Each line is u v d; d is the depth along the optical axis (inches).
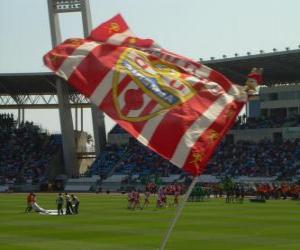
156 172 5098.4
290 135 5128.0
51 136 6033.5
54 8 5059.1
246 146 5231.3
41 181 5428.2
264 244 1416.1
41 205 3046.3
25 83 5580.7
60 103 5280.5
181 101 619.5
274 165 4845.0
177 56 651.5
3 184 5418.3
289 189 3848.4
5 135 6141.7
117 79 619.8
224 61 4704.7
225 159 5093.5
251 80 629.3
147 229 1779.0
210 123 617.0
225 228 1809.8
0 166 5733.3
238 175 4820.4
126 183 5017.2
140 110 616.7
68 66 624.7
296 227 1850.4
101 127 5423.2
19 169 5639.8
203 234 1633.9
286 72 5068.9
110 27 653.9
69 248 1338.6
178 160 608.7
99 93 619.8
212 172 4948.3
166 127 610.9
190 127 613.9
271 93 5452.8
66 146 5300.2
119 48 641.6
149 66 639.1
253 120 5442.9
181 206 630.5
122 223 1988.2
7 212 2532.0
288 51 4439.0
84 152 5664.4
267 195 3821.4
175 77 631.2
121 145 5585.6
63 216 2311.8
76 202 2445.9
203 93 629.3
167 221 2068.2
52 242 1446.9
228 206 2977.4
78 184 5201.8
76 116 5767.7
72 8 5054.1
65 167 5438.0
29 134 6112.2
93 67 624.7
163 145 610.5
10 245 1390.3
